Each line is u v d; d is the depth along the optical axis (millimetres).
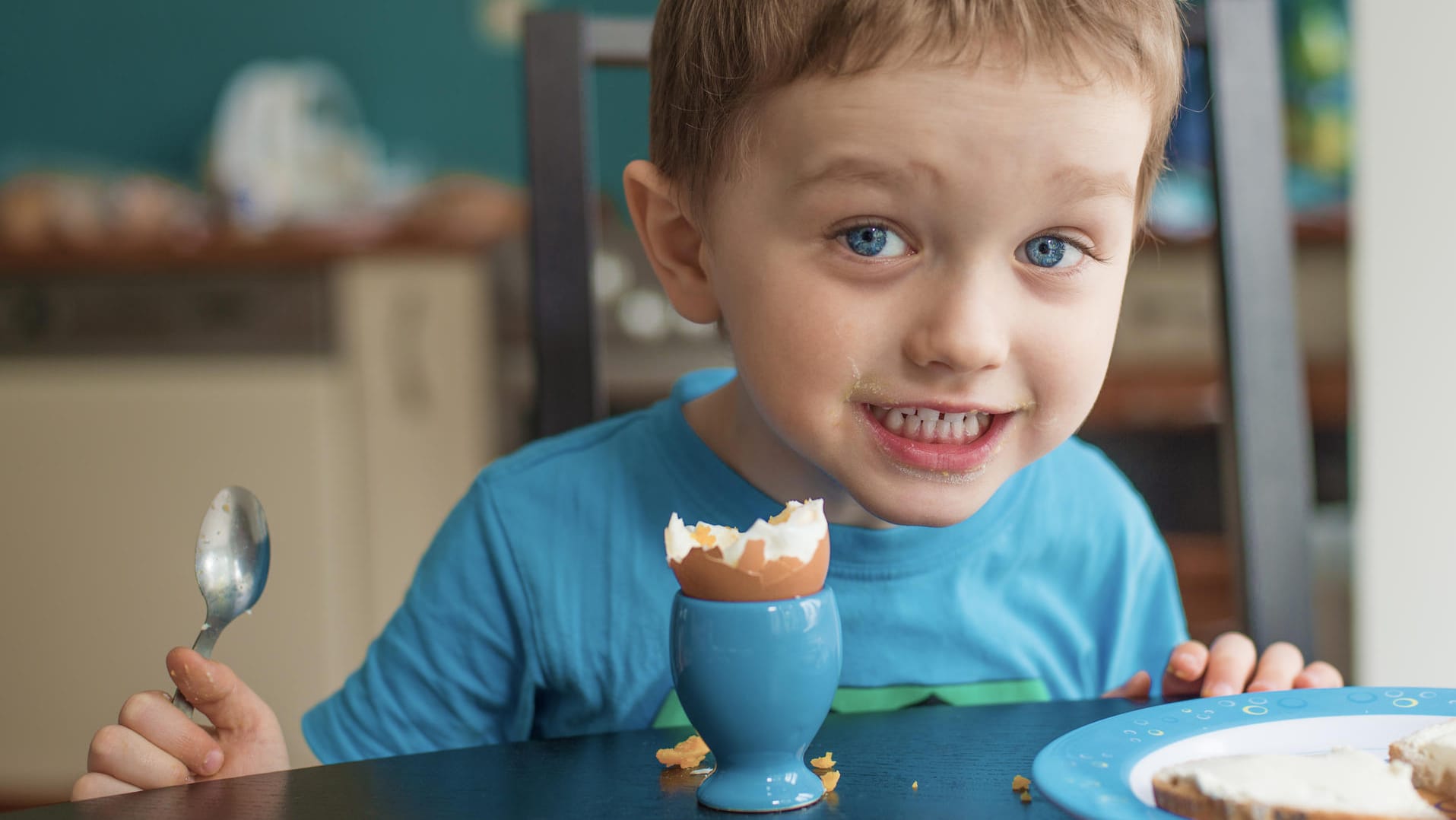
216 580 803
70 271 2447
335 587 2432
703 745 745
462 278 2434
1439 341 1538
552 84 1047
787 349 787
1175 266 2344
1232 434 1035
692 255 873
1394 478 1571
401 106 3119
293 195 2842
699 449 954
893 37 741
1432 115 1512
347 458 2436
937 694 962
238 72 3092
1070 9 745
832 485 925
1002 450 798
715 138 811
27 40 3078
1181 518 2445
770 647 675
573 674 949
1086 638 1012
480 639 956
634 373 2383
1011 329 772
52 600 2451
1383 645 1588
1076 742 699
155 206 2678
